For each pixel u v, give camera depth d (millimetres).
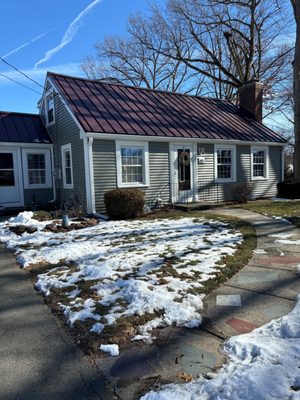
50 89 13727
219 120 15266
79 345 3053
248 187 13781
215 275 4500
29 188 13516
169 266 4941
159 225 8562
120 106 12836
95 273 4820
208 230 7570
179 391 2281
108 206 10328
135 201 10211
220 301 3725
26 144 13297
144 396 2281
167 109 14273
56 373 2652
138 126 11852
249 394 2162
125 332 3156
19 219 9812
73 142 11852
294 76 15211
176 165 12734
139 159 11867
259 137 15188
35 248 6805
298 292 3873
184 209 11547
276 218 8930
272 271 4629
